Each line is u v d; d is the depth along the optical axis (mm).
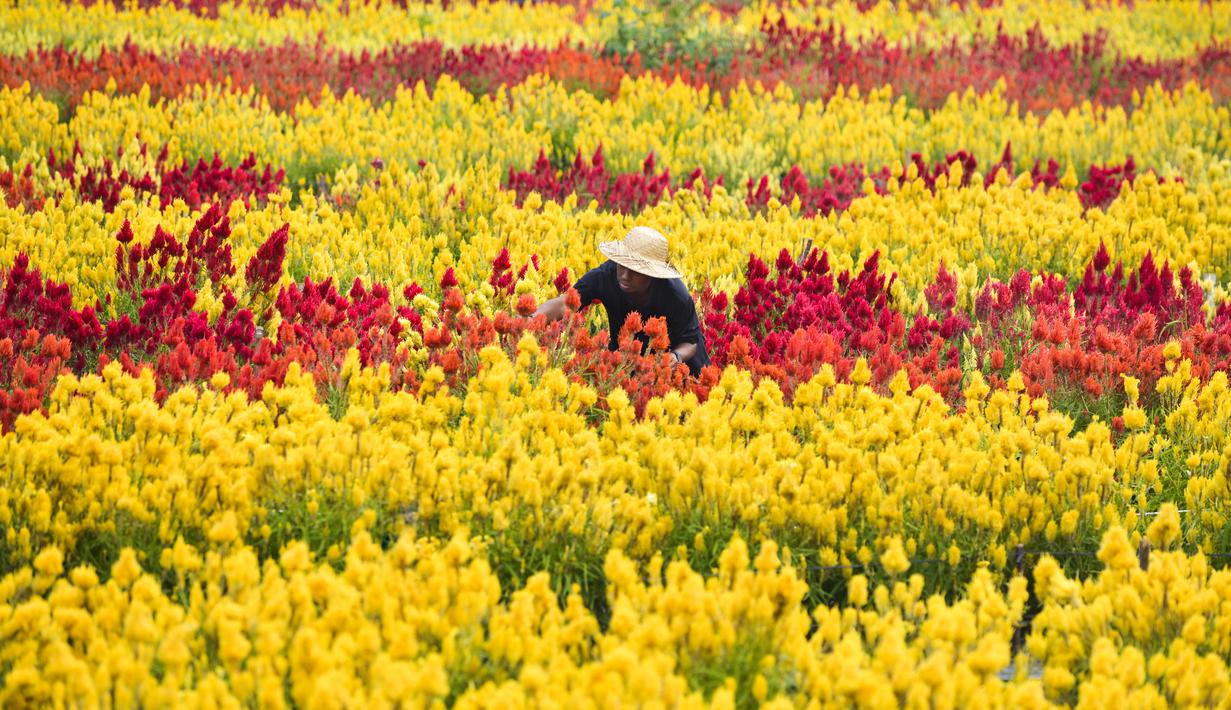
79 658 7355
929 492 9992
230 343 13023
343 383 11594
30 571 7906
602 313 15461
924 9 46312
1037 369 13570
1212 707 7504
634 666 6656
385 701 6516
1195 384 12852
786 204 22500
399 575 7742
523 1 45406
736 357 12859
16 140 22328
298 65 30547
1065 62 38344
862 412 11336
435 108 27484
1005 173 23328
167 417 9398
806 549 9664
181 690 7207
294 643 6891
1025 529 9953
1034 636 8109
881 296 15695
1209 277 18797
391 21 39125
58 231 16766
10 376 11703
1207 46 41969
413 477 9406
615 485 9695
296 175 23500
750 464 9922
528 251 17688
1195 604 8406
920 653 7664
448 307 12383
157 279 15469
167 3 37594
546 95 28812
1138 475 11773
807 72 33688
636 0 39188
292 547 7820
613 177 24953
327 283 14133
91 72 27750
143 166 21453
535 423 10641
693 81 32500
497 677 7422
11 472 9211
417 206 19062
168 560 8203
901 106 30344
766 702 7262
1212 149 29516
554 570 9242
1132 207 21672
